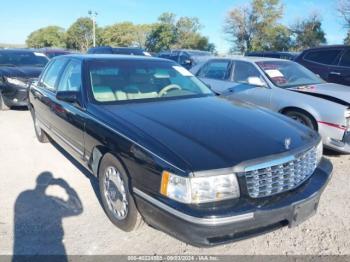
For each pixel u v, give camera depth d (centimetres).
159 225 251
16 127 678
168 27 5822
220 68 669
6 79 810
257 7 4766
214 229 227
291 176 262
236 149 254
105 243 292
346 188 397
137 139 271
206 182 231
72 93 366
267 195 250
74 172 442
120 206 300
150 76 405
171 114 319
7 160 488
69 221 324
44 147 548
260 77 584
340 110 472
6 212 339
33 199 367
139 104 350
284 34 4806
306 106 500
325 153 518
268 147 262
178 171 234
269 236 304
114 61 406
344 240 298
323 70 788
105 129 306
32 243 290
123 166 285
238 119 315
